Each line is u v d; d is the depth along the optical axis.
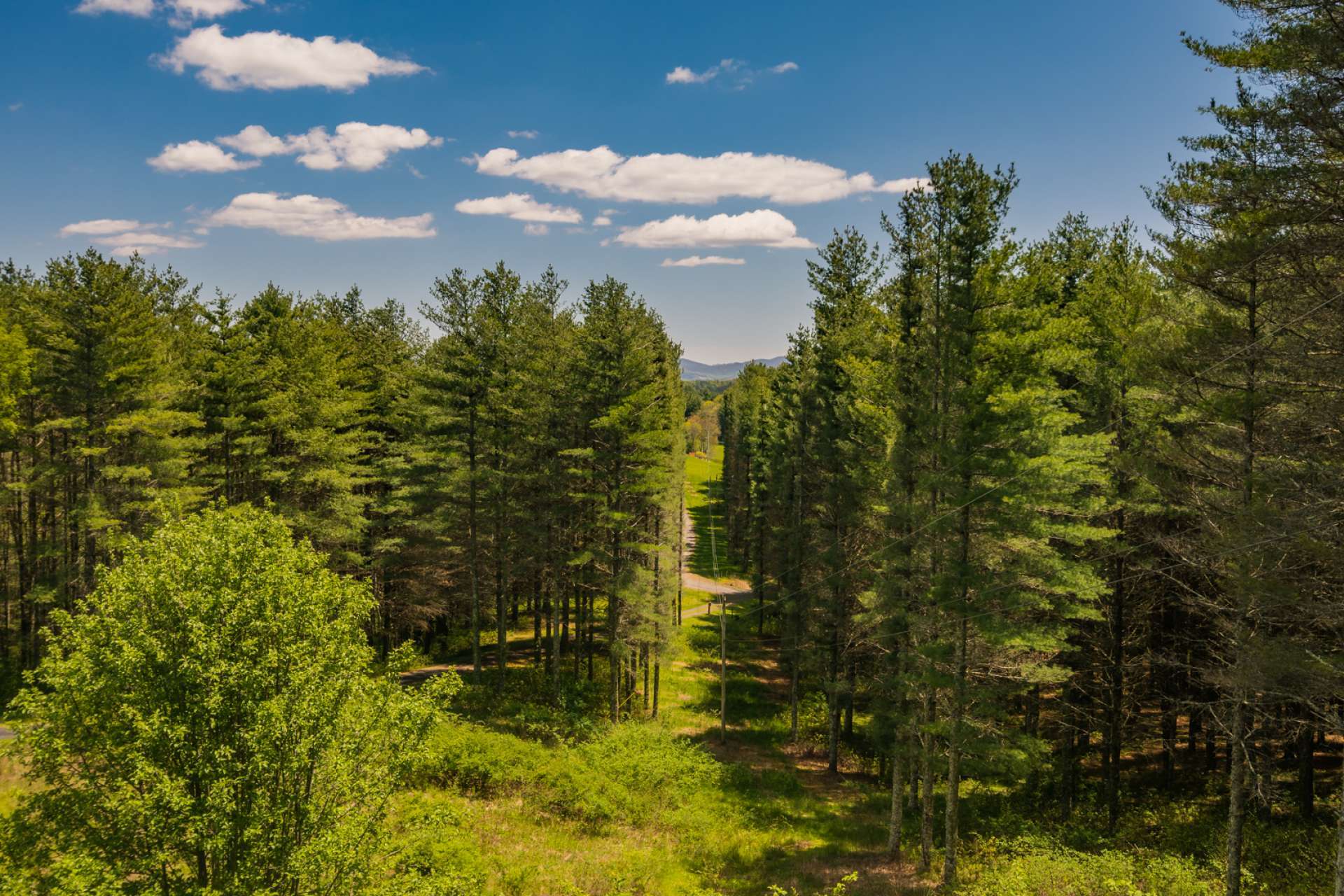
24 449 27.69
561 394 28.45
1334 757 22.86
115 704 9.38
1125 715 20.39
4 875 8.38
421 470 32.62
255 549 10.47
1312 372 10.77
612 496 27.55
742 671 41.34
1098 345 19.98
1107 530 15.57
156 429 27.89
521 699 30.62
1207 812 19.91
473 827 17.66
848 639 26.38
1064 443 15.73
